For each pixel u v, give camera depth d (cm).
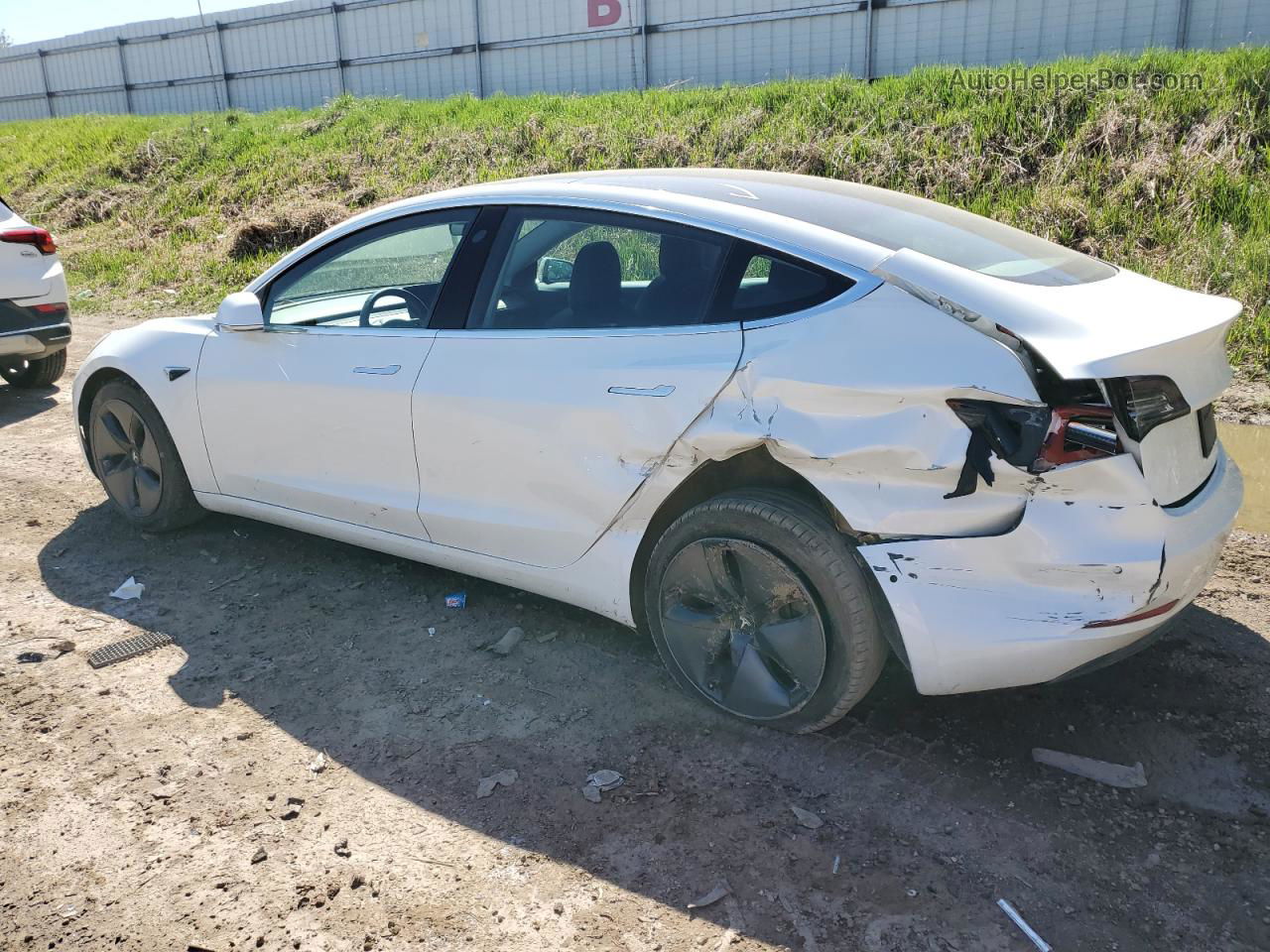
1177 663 331
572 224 322
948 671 259
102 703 322
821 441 261
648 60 1822
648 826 261
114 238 1502
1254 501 473
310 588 405
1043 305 254
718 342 282
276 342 385
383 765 290
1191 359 259
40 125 2488
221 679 337
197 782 282
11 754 295
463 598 387
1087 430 238
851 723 304
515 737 302
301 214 1290
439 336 341
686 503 307
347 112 1847
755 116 1314
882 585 259
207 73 2573
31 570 423
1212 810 262
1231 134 966
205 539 454
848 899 235
